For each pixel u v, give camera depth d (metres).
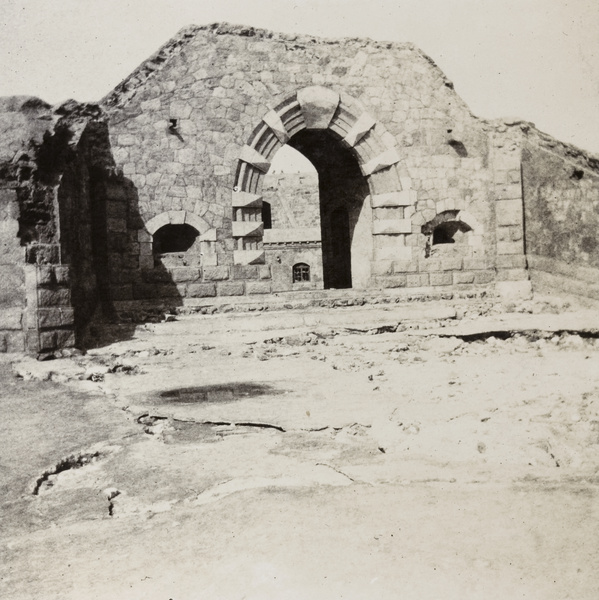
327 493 4.42
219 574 3.36
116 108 15.54
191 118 16.06
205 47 16.25
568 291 17.64
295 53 16.98
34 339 11.20
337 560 3.41
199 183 16.08
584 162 18.16
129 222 15.51
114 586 3.33
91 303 14.27
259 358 10.93
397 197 17.64
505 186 18.14
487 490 4.37
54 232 11.81
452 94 18.17
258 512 4.11
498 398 7.26
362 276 18.58
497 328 12.63
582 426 5.85
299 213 41.03
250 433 6.30
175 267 15.73
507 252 18.09
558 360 10.16
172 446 5.97
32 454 5.88
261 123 16.64
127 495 4.80
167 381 9.19
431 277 17.81
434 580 3.17
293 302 15.73
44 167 11.87
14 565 3.67
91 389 8.87
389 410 6.86
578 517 3.82
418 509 4.05
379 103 17.59
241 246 16.36
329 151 19.22
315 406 7.22
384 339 12.61
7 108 11.63
